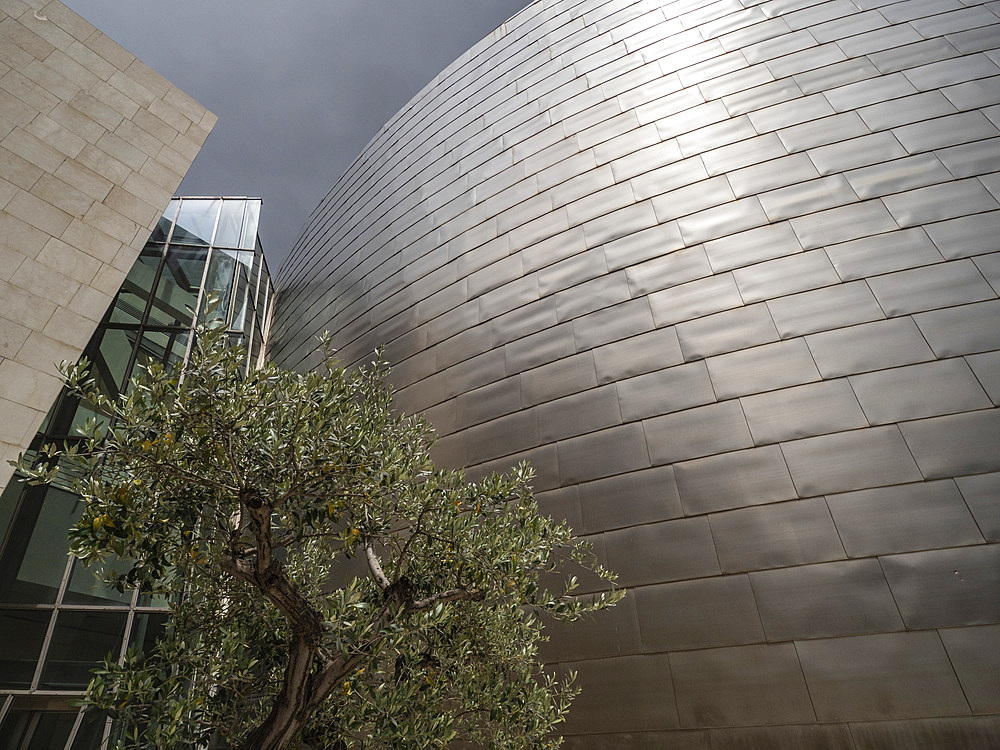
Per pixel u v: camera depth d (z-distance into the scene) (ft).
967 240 27.04
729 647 22.30
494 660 19.58
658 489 26.63
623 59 44.80
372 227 55.93
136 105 39.70
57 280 31.37
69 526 34.30
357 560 34.40
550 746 18.60
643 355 30.48
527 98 48.70
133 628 33.50
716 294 30.40
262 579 14.99
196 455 15.28
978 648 19.13
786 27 39.78
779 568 22.84
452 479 18.70
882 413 24.27
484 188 45.32
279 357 61.77
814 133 33.68
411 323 42.73
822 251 29.37
